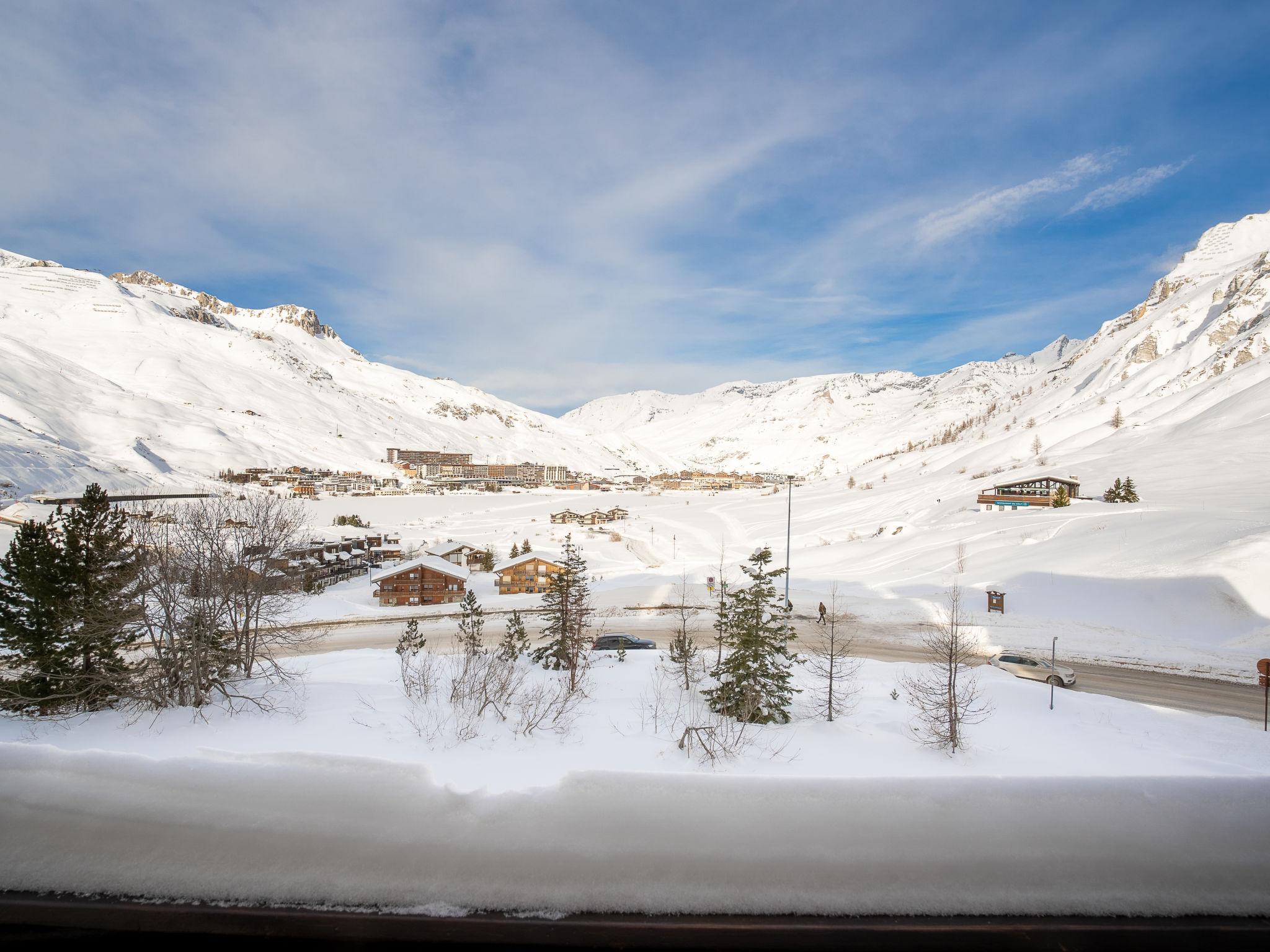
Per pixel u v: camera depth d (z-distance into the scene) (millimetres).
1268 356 117750
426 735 10039
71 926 4125
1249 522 36094
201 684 13680
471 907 4133
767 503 140375
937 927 4012
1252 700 19797
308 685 15539
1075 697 18312
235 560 16734
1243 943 3986
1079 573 35125
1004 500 67062
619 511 128875
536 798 4512
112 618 14234
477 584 53188
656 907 4098
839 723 14453
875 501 103562
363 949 3979
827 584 44250
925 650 27203
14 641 13984
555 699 13664
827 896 4117
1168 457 74688
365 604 43719
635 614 37000
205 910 4160
